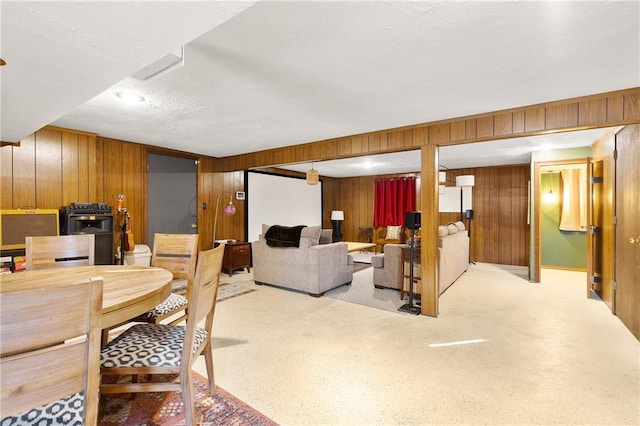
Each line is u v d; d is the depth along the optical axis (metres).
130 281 1.75
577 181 6.17
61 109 2.17
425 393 1.99
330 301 4.02
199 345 1.67
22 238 3.21
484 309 3.71
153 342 1.61
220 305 3.83
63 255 2.31
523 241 6.62
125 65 1.55
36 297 0.79
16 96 1.93
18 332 0.77
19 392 0.79
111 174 4.27
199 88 2.49
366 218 8.98
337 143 4.21
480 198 7.09
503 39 1.78
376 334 2.94
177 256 2.66
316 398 1.93
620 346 2.69
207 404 1.86
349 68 2.16
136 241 4.54
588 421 1.73
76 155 3.82
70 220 3.45
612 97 2.55
